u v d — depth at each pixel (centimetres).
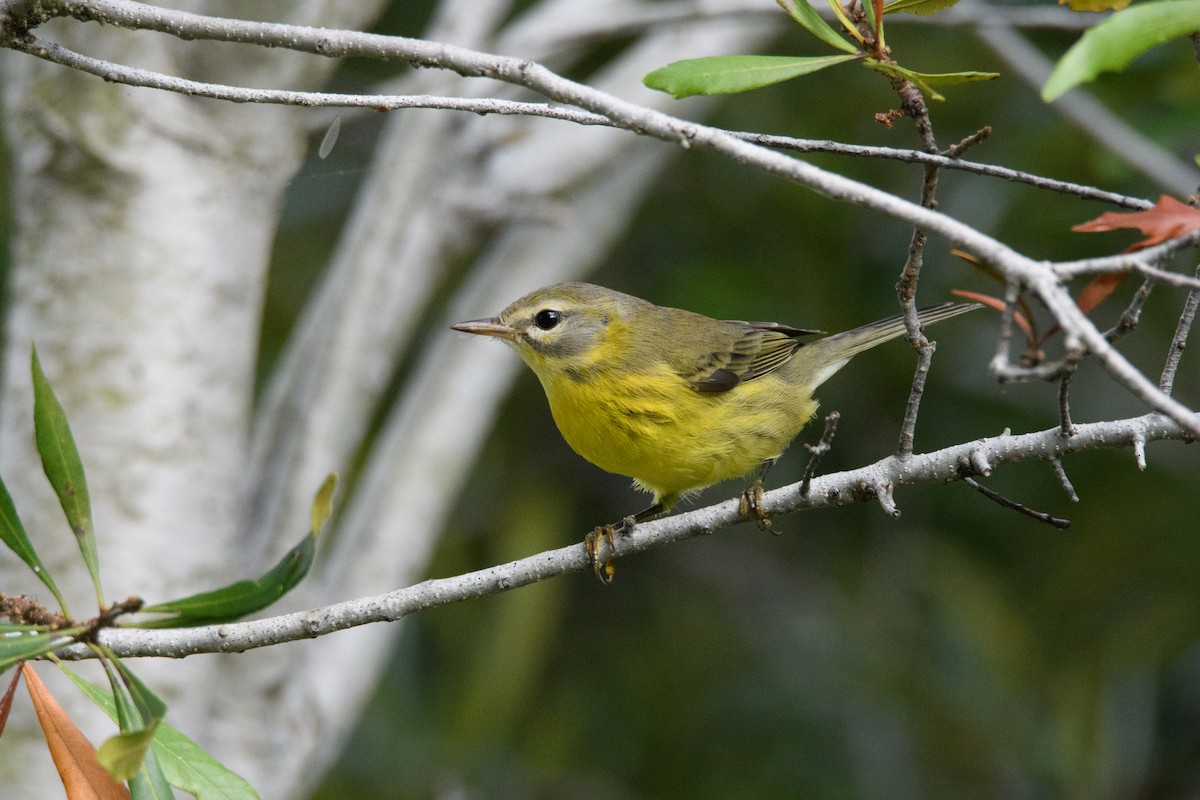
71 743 508
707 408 863
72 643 497
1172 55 1265
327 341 1230
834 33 527
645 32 1579
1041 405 1387
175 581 962
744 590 1405
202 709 995
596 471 1530
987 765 1168
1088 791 1120
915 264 565
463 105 553
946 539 1338
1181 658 1256
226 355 1002
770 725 1271
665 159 1480
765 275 1438
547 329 883
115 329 955
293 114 1019
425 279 1312
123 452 952
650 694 1310
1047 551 1320
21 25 548
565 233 1443
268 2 955
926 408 1399
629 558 1432
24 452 948
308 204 1569
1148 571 1257
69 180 952
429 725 1294
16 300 980
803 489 663
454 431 1298
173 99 967
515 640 1239
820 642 1309
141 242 959
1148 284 516
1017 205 1399
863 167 1453
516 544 1316
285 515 1193
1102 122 1247
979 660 1194
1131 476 1299
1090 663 1168
